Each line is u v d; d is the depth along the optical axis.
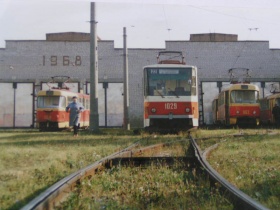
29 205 4.16
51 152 10.62
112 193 5.71
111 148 11.88
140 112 41.16
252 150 11.09
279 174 6.77
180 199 5.11
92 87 21.23
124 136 18.22
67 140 15.48
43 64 40.41
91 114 21.27
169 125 19.00
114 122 41.16
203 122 41.19
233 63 41.75
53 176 6.92
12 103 40.03
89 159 9.38
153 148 11.44
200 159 8.21
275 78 41.66
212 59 41.69
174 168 8.05
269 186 5.84
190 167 8.24
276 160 9.02
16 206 4.67
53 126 27.02
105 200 5.18
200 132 19.97
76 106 18.36
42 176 6.82
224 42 41.78
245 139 15.05
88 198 5.13
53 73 40.41
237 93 26.92
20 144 13.52
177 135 18.27
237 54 41.75
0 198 5.11
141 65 41.38
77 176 6.13
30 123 40.09
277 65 41.75
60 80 40.38
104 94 41.16
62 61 40.53
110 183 6.26
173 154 10.47
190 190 5.69
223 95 29.06
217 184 5.58
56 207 4.79
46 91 27.42
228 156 9.78
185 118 18.80
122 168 8.00
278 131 20.45
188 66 19.25
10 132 25.36
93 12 21.31
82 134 20.30
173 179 6.59
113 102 41.22
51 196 4.71
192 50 41.59
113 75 41.22
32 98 40.19
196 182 6.31
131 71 41.31
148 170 7.70
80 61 40.62
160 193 5.42
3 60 40.25
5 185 6.02
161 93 18.95
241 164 8.23
